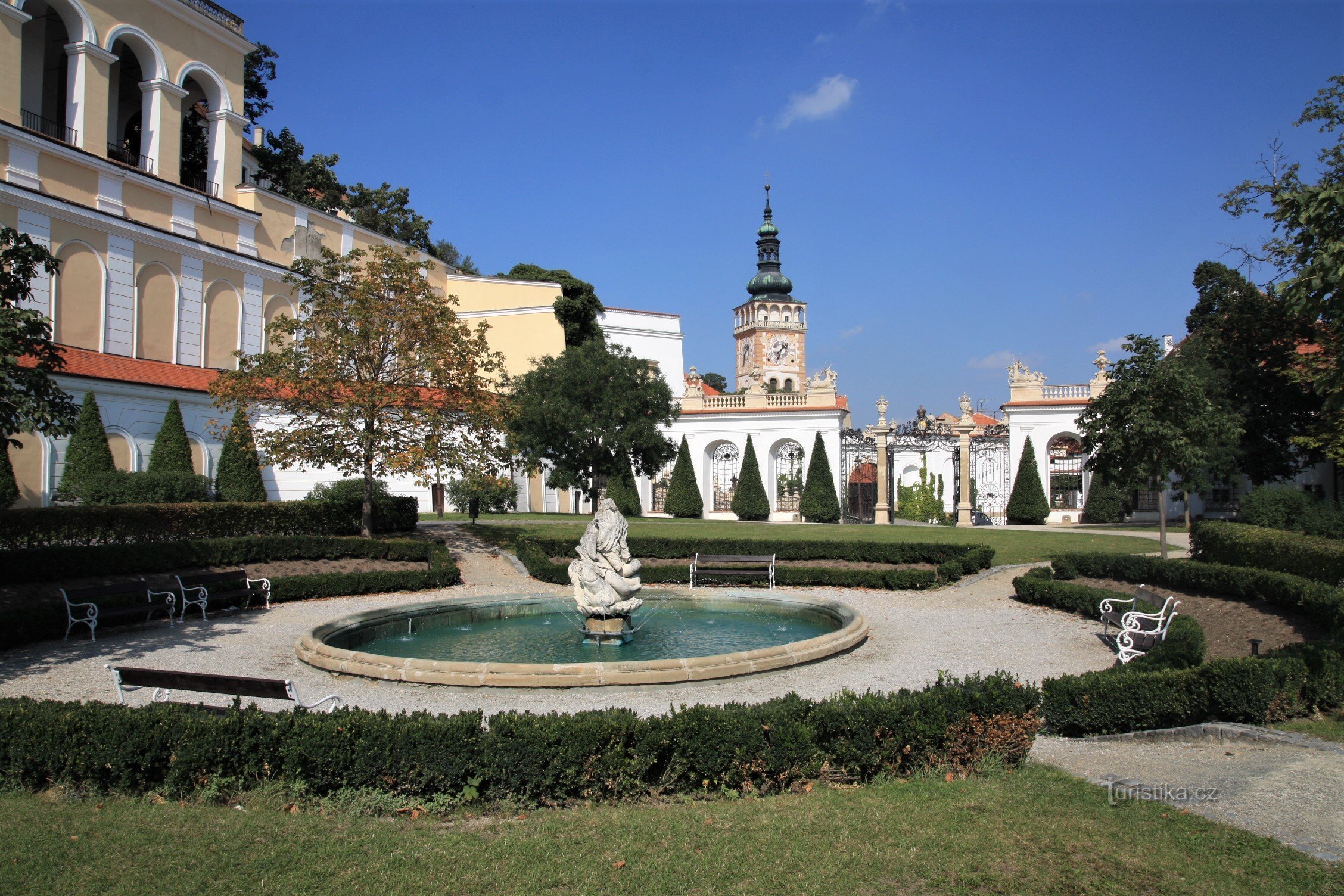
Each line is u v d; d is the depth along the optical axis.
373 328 25.30
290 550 21.72
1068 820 6.27
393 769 6.93
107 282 32.69
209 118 39.84
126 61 40.19
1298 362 25.27
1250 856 5.54
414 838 6.14
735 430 47.12
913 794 6.98
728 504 47.97
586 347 38.50
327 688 11.19
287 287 41.69
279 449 23.97
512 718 7.23
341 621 14.36
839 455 45.56
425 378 26.34
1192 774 7.36
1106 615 14.52
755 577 21.42
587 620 14.41
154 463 29.50
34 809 6.67
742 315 90.25
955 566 21.12
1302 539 16.19
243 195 40.84
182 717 7.23
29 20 32.62
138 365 32.31
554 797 7.01
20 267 13.02
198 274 36.78
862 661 12.93
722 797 7.12
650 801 7.04
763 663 11.96
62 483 26.67
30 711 7.33
